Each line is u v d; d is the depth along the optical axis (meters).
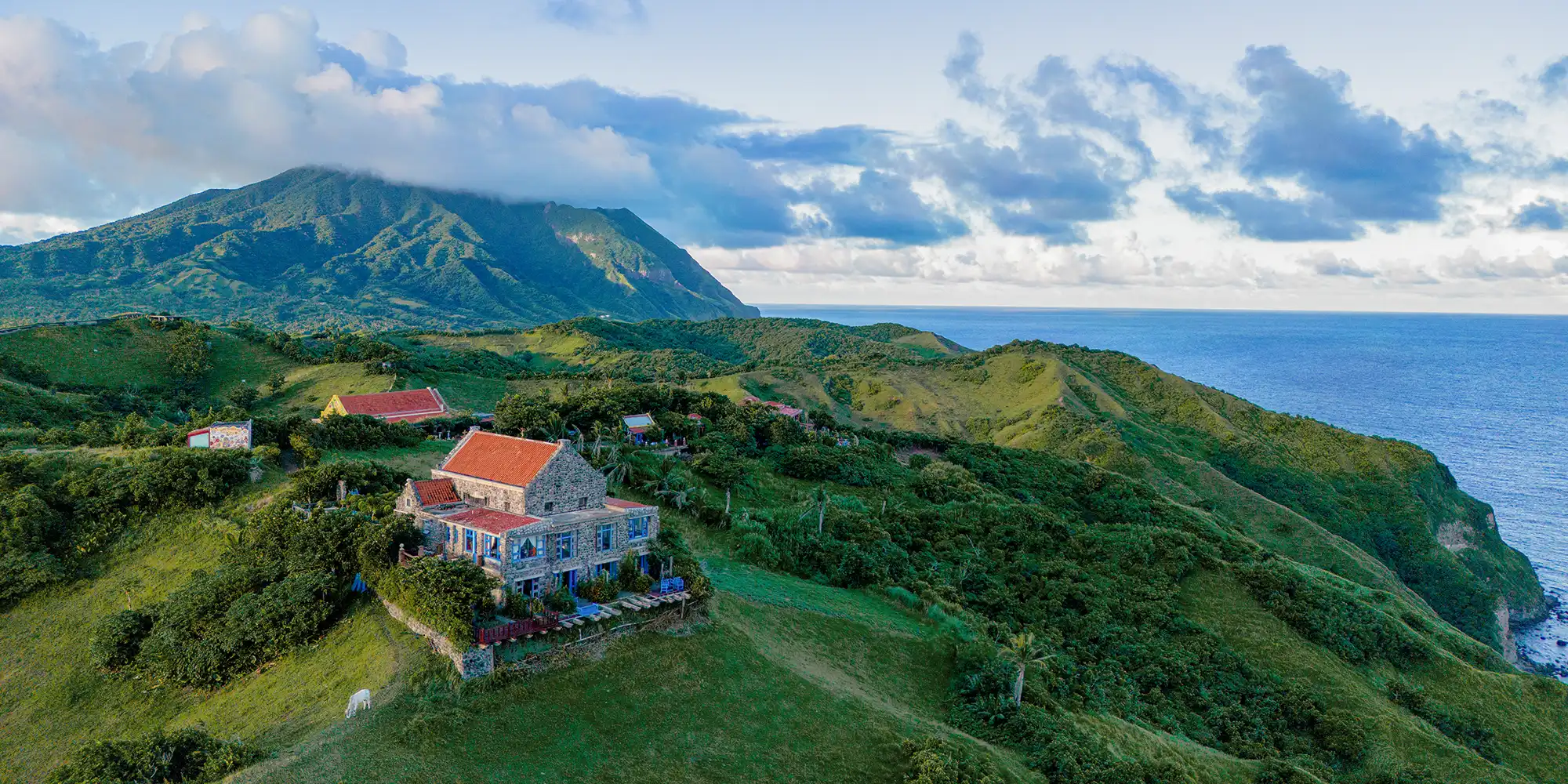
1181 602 106.19
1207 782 71.50
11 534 67.50
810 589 84.56
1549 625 174.88
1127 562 112.00
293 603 57.75
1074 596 103.00
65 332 166.75
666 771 50.72
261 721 50.19
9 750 52.31
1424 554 185.00
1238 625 103.00
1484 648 118.25
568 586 61.91
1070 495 144.75
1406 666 102.69
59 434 94.56
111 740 45.25
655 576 67.25
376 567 58.78
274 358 181.50
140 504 73.56
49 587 66.00
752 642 65.31
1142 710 84.06
